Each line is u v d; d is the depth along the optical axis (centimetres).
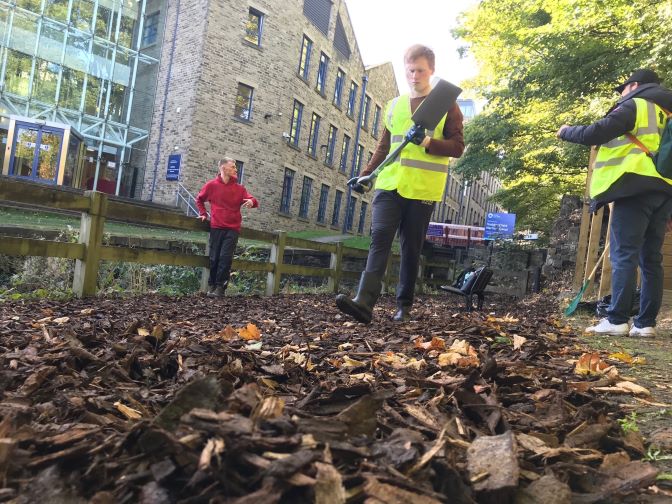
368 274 368
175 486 88
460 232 2316
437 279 1334
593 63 1005
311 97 2453
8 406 125
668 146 348
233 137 2053
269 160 2192
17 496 87
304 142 2445
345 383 183
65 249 484
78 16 2066
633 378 232
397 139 390
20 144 1805
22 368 171
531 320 510
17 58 1959
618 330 389
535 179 1744
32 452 99
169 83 2042
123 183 2153
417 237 404
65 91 2052
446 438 116
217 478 86
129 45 2197
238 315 446
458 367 215
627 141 366
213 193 673
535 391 185
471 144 1573
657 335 398
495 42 1470
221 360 203
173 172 1966
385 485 87
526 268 1243
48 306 416
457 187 5141
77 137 1936
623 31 949
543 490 98
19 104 1961
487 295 1235
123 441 100
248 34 2089
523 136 1507
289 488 85
